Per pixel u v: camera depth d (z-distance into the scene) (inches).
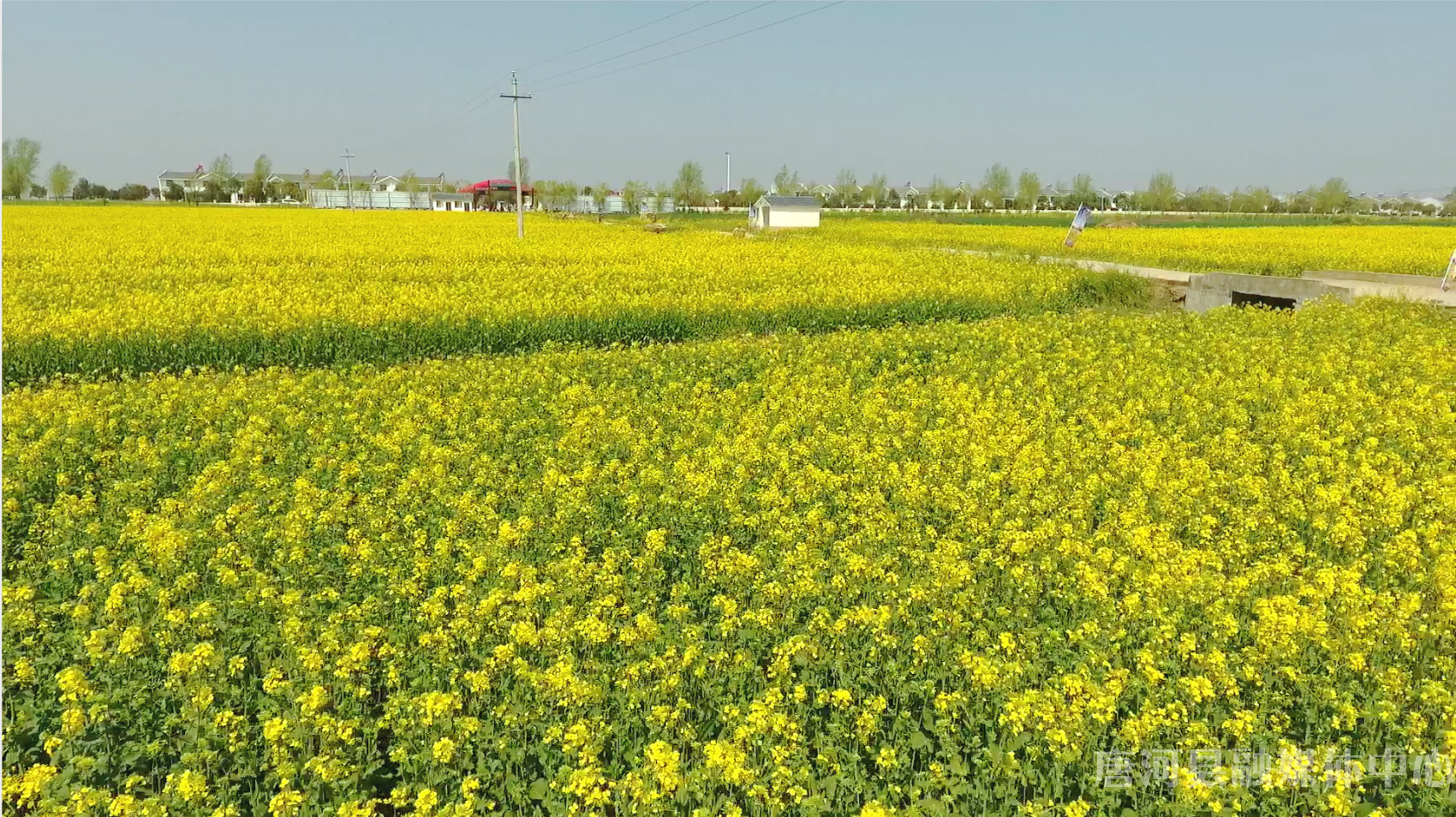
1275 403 647.8
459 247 1847.9
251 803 259.8
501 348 914.7
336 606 358.3
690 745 280.1
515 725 279.3
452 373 741.3
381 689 314.2
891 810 241.4
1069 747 263.1
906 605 332.2
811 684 305.6
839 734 275.7
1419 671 313.9
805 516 440.1
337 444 565.6
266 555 409.7
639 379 751.1
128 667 309.3
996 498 462.9
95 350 792.9
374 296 1080.8
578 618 338.0
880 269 1433.3
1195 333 916.0
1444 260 1701.5
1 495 450.9
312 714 273.1
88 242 1865.2
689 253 1754.4
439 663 309.4
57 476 494.6
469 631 324.8
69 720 263.9
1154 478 473.1
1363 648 307.0
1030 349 848.3
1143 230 2822.3
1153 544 391.2
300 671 309.3
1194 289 1268.5
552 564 374.0
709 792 254.4
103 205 4731.8
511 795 258.4
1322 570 353.1
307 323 900.6
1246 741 268.2
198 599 369.7
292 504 458.9
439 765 267.4
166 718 283.7
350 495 464.8
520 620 343.6
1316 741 278.1
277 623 340.2
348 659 296.5
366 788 262.5
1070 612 359.3
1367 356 788.0
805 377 727.1
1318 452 540.1
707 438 581.6
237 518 431.5
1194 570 370.3
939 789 264.1
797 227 2987.2
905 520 434.6
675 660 305.0
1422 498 463.8
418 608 350.6
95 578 382.3
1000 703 287.6
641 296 1098.7
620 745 277.9
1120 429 600.1
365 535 421.1
